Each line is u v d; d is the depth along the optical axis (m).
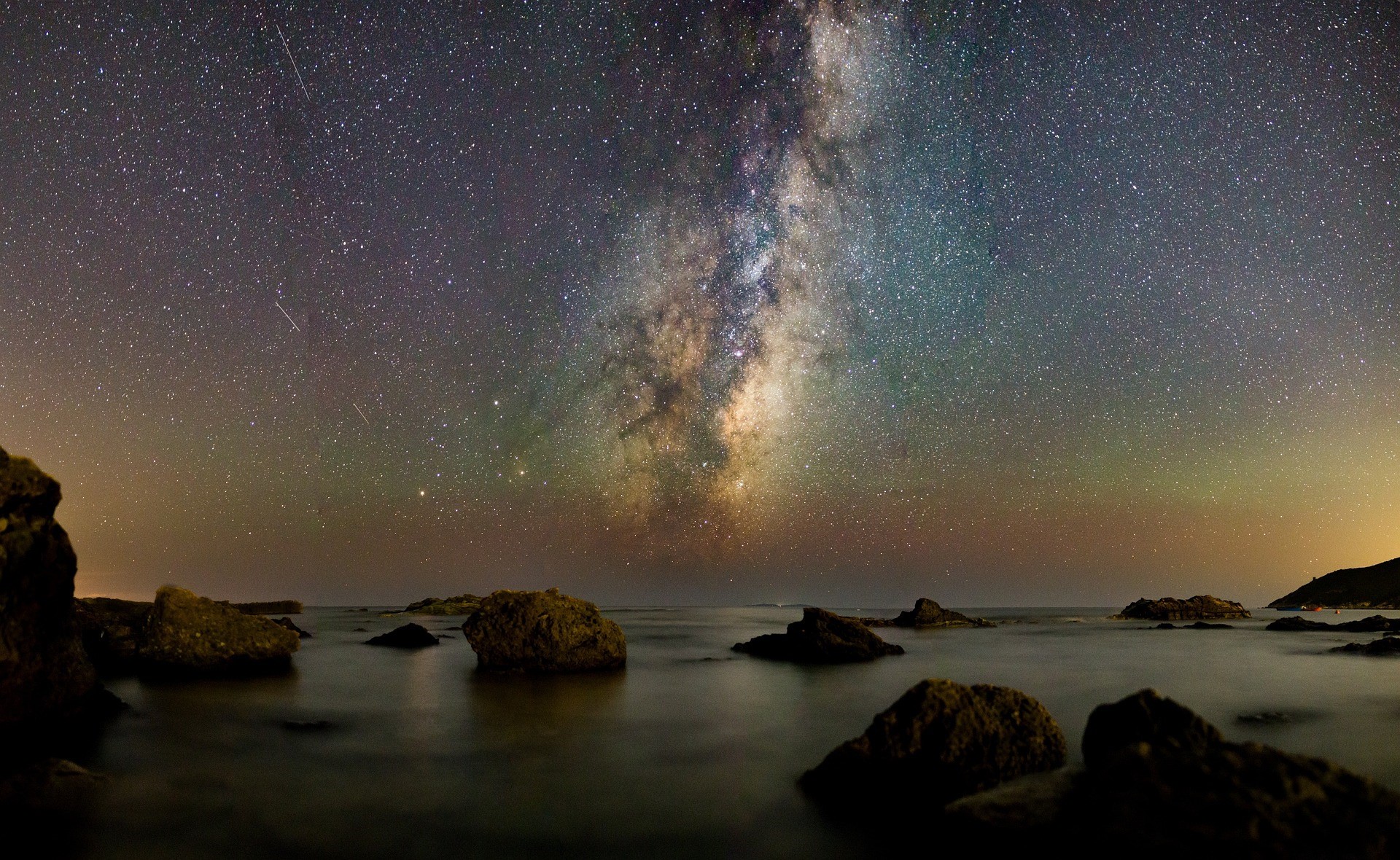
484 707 14.02
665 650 27.22
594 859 6.38
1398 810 5.41
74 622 11.96
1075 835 5.86
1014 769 7.93
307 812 7.65
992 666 21.48
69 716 11.50
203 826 7.20
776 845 6.71
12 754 9.88
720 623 52.03
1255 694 15.71
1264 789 5.54
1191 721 7.38
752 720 13.02
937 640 32.16
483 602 20.08
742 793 8.43
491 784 8.78
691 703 14.80
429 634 27.66
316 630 36.38
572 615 19.92
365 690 15.84
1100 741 7.77
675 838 6.89
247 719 12.53
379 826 7.22
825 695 15.97
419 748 10.64
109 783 8.43
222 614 18.73
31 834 6.89
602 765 9.77
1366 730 11.74
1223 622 47.28
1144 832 5.48
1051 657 24.16
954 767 8.00
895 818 7.45
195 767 9.38
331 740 11.07
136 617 22.27
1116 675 19.33
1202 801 5.52
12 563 10.47
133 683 16.36
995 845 6.24
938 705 8.42
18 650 10.64
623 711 13.83
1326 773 5.75
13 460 10.83
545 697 15.30
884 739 8.45
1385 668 20.69
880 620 47.59
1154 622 47.38
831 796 8.30
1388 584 92.31
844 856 6.43
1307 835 5.22
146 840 6.77
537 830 7.12
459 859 6.37
